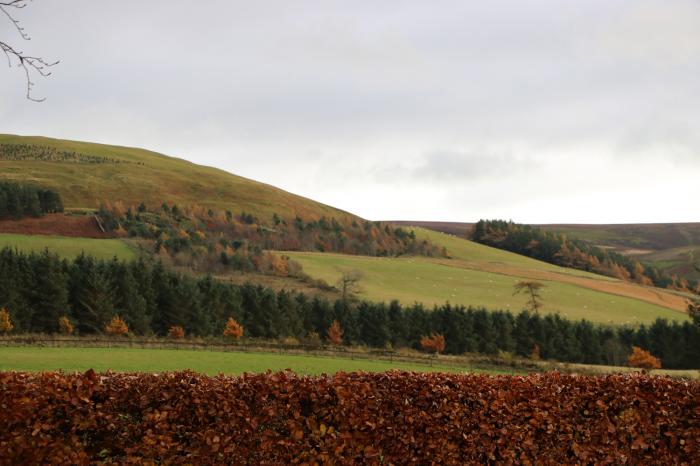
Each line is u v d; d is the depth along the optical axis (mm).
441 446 14914
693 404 16219
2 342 51031
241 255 129750
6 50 11406
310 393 14422
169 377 13883
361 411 14609
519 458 15445
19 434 12617
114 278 87062
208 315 86875
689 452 16047
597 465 15680
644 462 16000
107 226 144750
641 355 76438
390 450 14742
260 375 14445
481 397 15250
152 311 86312
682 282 182000
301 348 59188
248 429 13961
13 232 130250
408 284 130250
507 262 180500
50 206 152500
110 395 13289
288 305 92000
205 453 13680
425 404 14938
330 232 199375
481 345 91062
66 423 13008
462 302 118312
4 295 76688
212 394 13836
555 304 121812
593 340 92062
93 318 81062
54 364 42156
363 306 94250
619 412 15992
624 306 125250
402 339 91312
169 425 13594
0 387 12570
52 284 79438
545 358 90375
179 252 127000
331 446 14375
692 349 89438
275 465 14062
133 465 13211
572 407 15766
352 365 51562
